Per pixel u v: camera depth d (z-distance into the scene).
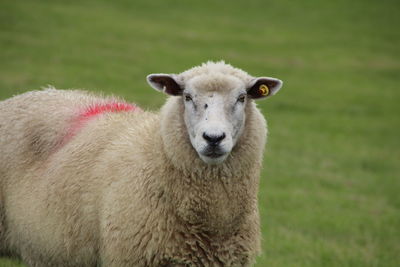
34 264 10.36
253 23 67.44
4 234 10.75
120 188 8.96
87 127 10.14
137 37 54.97
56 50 46.53
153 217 8.74
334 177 26.89
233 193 8.90
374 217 21.38
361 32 67.81
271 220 19.70
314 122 38.22
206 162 8.46
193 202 8.72
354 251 17.19
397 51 61.50
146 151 9.07
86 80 39.69
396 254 17.33
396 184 26.80
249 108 9.25
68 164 9.80
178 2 72.56
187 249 8.80
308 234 18.77
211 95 8.79
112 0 69.38
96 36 52.94
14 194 10.41
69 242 9.59
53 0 64.75
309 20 71.19
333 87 47.81
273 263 15.00
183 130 8.86
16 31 50.28
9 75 38.19
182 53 51.31
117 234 8.82
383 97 46.25
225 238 8.95
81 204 9.42
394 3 80.62
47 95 11.11
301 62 54.25
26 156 10.48
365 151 32.59
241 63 50.84
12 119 10.82
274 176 25.91
